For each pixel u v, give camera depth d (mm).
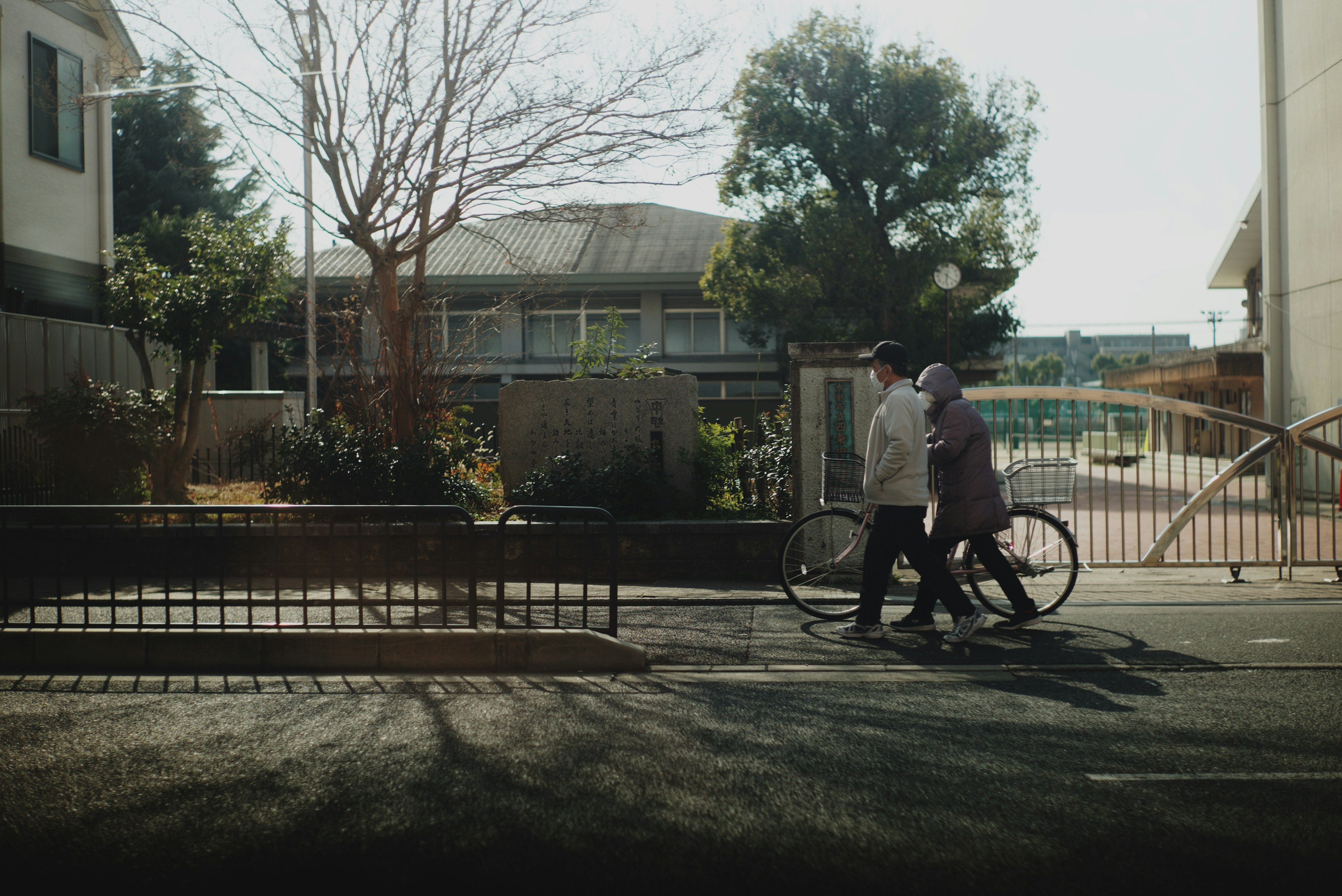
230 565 8969
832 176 23844
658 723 4520
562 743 4230
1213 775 3750
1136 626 6590
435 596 7695
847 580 7285
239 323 11953
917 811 3428
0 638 5762
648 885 2896
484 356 14648
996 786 3664
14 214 13672
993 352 31281
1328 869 2957
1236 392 30688
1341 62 15633
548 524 8773
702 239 30562
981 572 6863
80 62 14789
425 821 3373
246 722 4582
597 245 30016
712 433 10469
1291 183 17312
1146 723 4430
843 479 7227
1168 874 2930
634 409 10219
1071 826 3289
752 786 3684
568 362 27938
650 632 6551
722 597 7777
